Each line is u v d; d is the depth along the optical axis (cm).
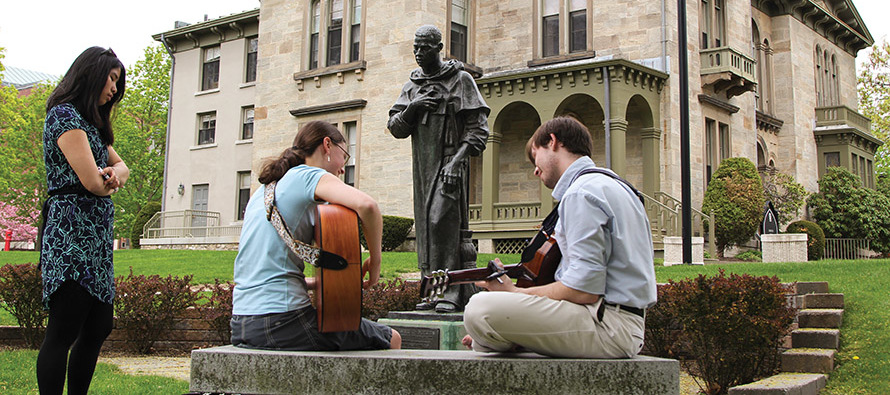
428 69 648
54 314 425
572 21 2236
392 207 2155
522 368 330
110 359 861
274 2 2512
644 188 2056
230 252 1953
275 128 2453
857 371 706
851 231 2881
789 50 3005
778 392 605
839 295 887
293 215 369
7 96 3562
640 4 2117
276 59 2480
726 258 2145
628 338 340
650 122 2055
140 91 3725
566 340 332
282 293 368
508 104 2092
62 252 424
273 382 350
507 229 2039
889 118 3934
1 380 661
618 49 2139
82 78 443
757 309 711
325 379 344
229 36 2948
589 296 330
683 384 752
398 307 873
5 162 3581
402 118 641
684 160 1518
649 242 351
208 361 361
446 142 635
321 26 2375
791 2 3016
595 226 327
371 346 390
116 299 916
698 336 717
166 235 2873
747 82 2331
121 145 3544
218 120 2944
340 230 355
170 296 924
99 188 435
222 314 909
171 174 3058
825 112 3184
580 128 369
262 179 394
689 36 2202
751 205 2066
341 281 353
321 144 401
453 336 577
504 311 332
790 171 2964
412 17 2175
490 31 2347
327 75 2336
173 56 3128
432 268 627
